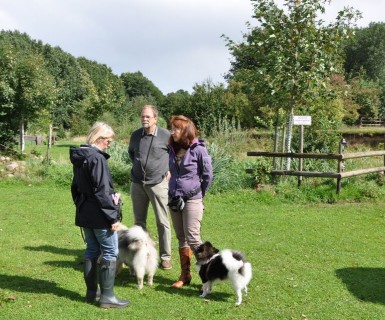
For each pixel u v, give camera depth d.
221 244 6.79
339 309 4.50
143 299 4.67
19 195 10.51
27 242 6.71
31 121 19.80
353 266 5.90
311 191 10.25
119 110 34.81
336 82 20.27
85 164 4.17
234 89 28.19
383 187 10.76
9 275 5.27
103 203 4.18
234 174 11.29
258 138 16.38
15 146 18.62
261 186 10.77
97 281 4.61
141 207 5.61
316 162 12.20
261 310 4.45
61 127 40.50
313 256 6.28
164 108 44.69
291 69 10.98
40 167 13.01
